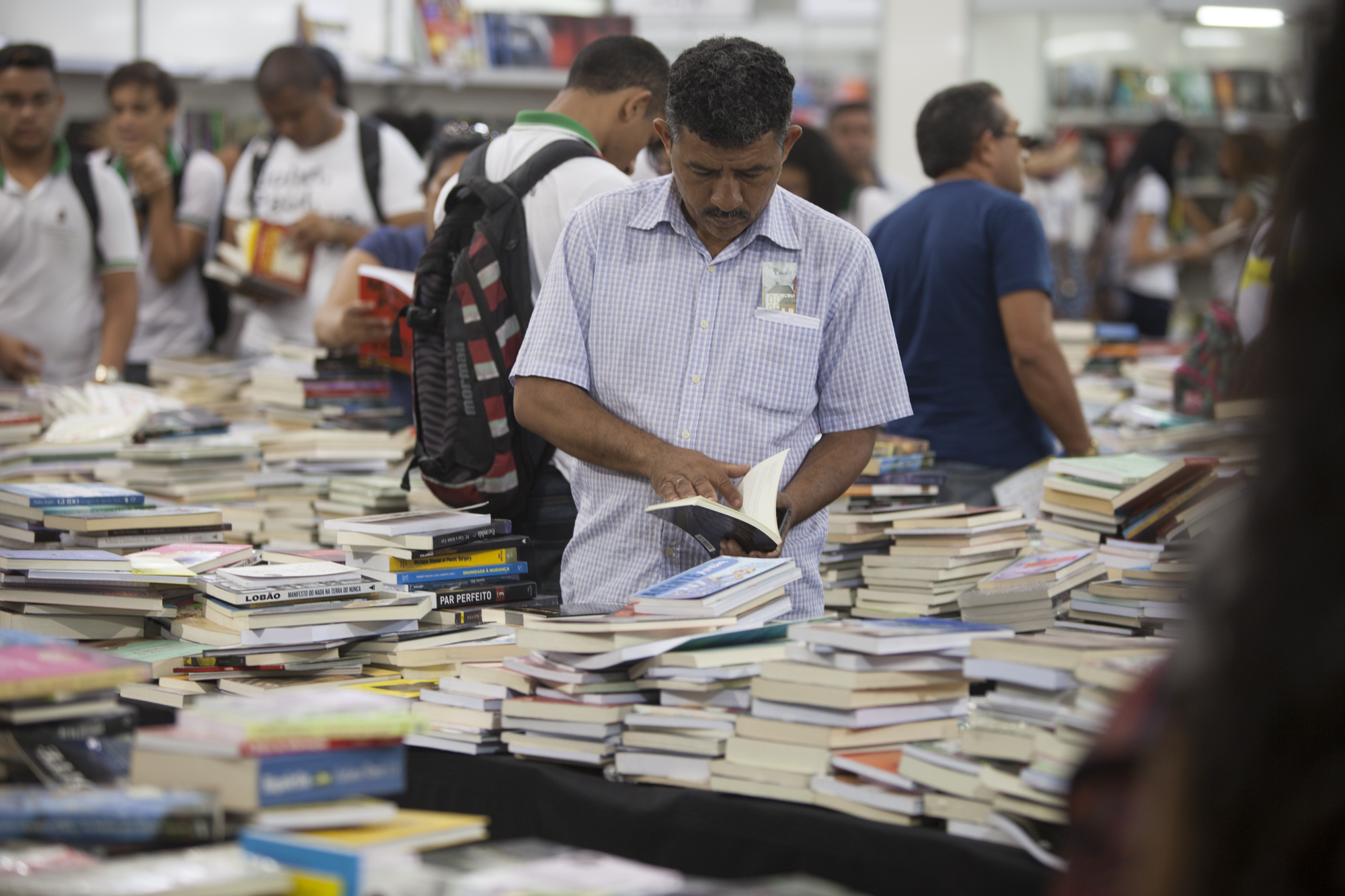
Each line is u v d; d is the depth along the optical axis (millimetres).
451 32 8484
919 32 9750
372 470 4680
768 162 2539
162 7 8250
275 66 6023
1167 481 3246
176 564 3129
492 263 3314
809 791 2125
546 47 8609
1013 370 4273
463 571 3107
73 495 3512
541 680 2381
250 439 4828
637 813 2211
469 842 1812
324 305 4906
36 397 5309
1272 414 843
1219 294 8719
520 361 2850
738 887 1553
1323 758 814
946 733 2225
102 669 2029
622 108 3623
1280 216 840
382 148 6285
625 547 2834
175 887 1460
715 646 2326
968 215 4250
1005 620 3018
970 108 4379
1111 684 1839
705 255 2762
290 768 1709
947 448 4309
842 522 3705
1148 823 939
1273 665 827
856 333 2805
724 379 2744
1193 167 10477
